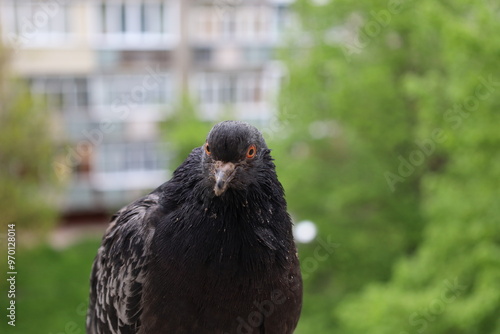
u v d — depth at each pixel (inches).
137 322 169.8
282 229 163.9
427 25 501.0
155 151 873.5
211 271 154.3
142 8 803.4
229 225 154.7
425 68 574.2
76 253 798.5
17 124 631.8
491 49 408.2
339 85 563.5
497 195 436.8
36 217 669.9
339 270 606.5
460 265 446.9
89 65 813.9
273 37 817.5
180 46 819.4
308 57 589.9
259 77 838.5
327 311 605.9
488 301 411.8
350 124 574.9
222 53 823.7
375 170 591.8
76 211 888.9
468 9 473.1
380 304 448.8
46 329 608.1
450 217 459.2
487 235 432.1
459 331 462.6
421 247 544.7
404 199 598.9
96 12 795.4
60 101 822.5
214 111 788.6
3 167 642.8
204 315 158.9
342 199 579.8
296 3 594.6
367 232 599.2
